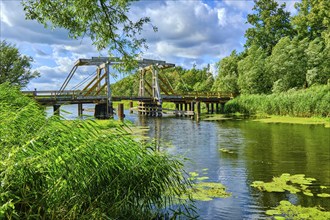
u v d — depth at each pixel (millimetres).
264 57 44094
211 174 9148
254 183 8094
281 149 13359
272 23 49188
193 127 23594
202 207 6215
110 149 4340
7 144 3672
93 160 4004
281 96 31172
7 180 3131
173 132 20328
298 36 45812
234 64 49594
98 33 7941
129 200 4406
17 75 27609
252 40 51469
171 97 38156
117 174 4332
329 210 6199
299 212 6039
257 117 31391
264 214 5980
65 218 3545
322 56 36875
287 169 9727
